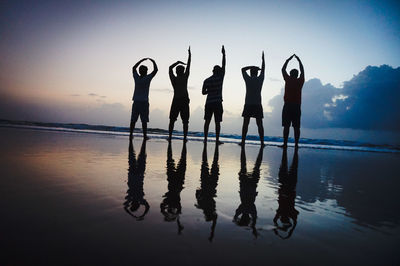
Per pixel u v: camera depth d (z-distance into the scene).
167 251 0.78
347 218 1.27
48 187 1.48
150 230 0.93
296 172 2.85
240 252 0.81
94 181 1.72
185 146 5.66
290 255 0.82
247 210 1.28
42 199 1.23
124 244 0.80
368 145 15.28
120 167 2.39
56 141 4.70
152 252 0.76
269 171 2.79
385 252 0.89
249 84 6.82
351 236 1.03
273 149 6.52
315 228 1.09
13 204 1.13
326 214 1.32
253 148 6.46
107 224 0.96
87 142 4.97
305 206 1.46
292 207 1.41
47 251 0.73
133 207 1.20
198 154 4.12
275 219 1.18
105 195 1.38
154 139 7.57
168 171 2.34
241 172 2.59
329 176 2.72
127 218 1.04
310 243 0.93
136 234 0.89
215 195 1.55
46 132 7.21
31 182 1.57
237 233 0.97
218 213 1.20
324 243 0.94
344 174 2.93
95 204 1.21
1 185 1.46
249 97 6.81
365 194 1.90
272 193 1.73
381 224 1.21
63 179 1.72
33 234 0.84
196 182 1.92
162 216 1.10
